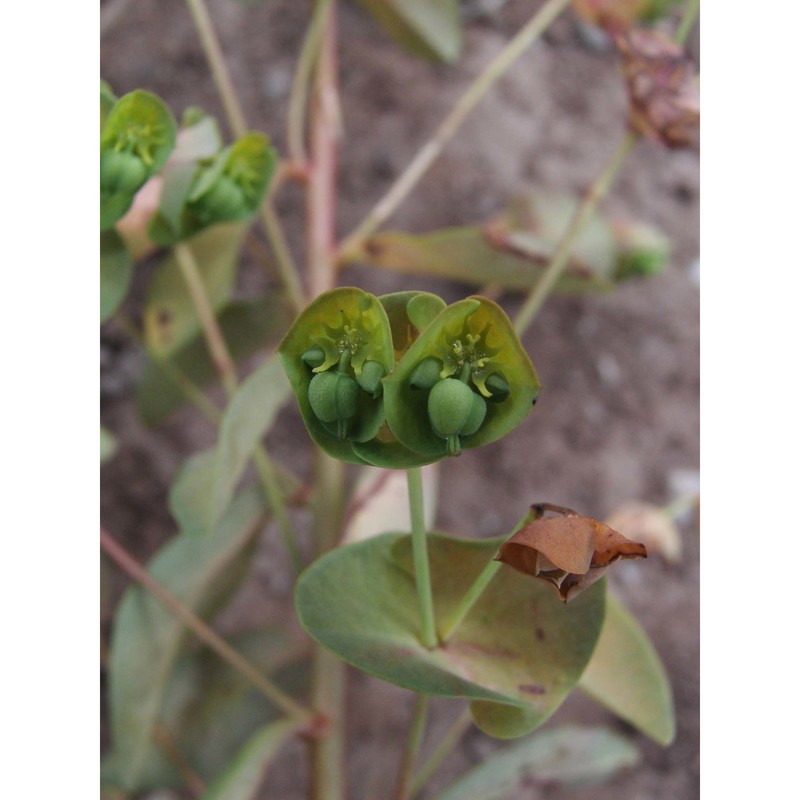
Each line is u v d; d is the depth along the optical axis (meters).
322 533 0.19
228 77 0.28
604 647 0.16
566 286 0.21
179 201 0.15
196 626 0.17
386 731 0.26
